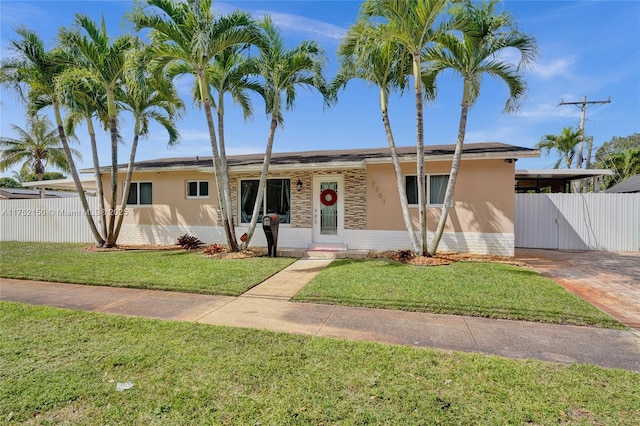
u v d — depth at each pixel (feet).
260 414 8.50
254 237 38.78
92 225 40.09
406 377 10.27
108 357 11.64
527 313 16.17
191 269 26.68
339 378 10.23
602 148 113.29
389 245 34.71
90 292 20.77
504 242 31.78
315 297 19.13
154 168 40.91
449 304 17.53
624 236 38.55
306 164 34.22
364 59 25.77
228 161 43.42
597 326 14.75
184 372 10.62
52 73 35.35
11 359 11.49
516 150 30.60
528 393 9.37
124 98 38.58
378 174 35.09
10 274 25.46
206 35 26.68
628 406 8.78
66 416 8.47
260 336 13.57
